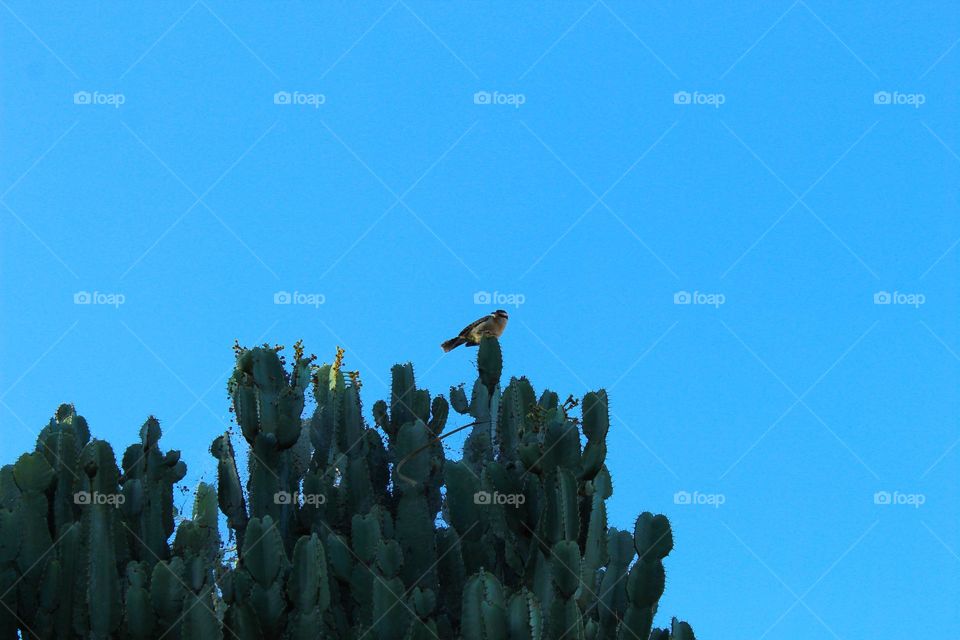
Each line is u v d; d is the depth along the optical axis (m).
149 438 10.60
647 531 10.15
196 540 10.19
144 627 9.02
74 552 9.32
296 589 9.21
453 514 10.33
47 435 10.46
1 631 9.09
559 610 9.23
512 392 10.81
